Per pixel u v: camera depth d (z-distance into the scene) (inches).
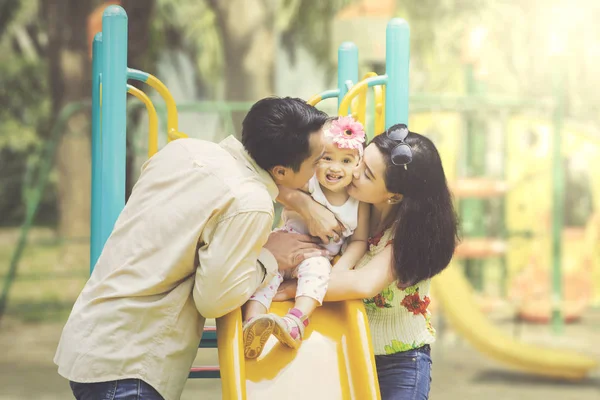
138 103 351.9
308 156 123.5
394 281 137.6
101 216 141.6
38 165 663.8
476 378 330.0
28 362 346.3
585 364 318.7
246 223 118.3
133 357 119.3
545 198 402.6
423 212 133.6
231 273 117.9
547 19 402.9
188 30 590.6
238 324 124.6
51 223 709.3
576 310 426.0
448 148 379.2
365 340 128.0
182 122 430.9
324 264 134.3
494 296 448.8
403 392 138.1
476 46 403.2
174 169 124.6
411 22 552.1
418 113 380.5
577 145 406.9
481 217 394.0
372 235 142.1
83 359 119.6
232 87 462.9
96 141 155.9
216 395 295.3
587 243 422.9
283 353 130.1
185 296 121.9
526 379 329.1
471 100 378.0
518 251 420.5
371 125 300.4
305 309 130.0
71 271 421.7
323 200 137.3
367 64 367.6
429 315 142.9
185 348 122.7
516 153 398.6
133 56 404.2
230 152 126.3
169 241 120.6
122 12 141.3
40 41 680.4
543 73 534.3
